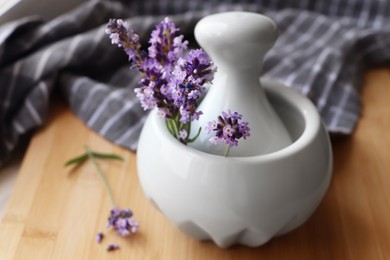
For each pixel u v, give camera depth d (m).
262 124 0.33
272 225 0.32
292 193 0.31
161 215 0.38
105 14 0.56
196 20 0.57
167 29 0.31
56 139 0.46
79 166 0.43
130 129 0.47
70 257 0.35
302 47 0.58
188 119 0.30
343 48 0.55
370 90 0.53
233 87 0.33
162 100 0.30
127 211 0.37
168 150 0.32
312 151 0.32
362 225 0.37
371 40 0.58
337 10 0.66
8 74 0.48
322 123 0.34
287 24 0.62
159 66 0.31
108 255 0.36
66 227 0.38
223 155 0.33
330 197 0.40
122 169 0.43
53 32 0.52
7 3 0.53
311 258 0.35
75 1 0.61
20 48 0.51
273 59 0.54
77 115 0.49
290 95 0.36
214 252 0.36
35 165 0.43
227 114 0.29
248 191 0.31
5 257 0.35
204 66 0.29
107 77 0.54
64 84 0.50
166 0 0.65
